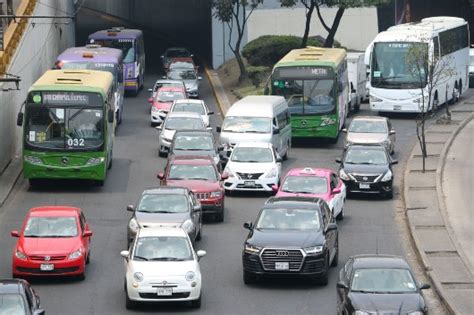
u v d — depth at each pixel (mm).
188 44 139875
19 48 78500
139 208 50844
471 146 79312
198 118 76062
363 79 98938
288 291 44281
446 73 84750
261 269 44250
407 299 37094
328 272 46000
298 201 47750
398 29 91188
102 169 64500
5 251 51281
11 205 61000
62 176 64000
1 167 69250
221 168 69062
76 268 45594
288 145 75562
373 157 65062
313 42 111875
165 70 116438
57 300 42906
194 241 50844
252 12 119312
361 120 76188
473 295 43156
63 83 64875
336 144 80562
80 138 64125
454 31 97062
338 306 39156
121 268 48094
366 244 52938
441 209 59969
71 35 118875
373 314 36219
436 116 91500
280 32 120312
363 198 64250
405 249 52125
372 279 38219
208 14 129125
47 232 46531
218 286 45062
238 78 110188
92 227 56031
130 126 87250
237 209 60625
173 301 41438
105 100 64938
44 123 63969
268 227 45844
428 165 71812
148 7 148375
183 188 52906
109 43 102500
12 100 73938
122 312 41156
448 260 49188
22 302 35531
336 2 105688
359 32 121812
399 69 89250
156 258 41938
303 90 78500
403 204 62625
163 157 74750
